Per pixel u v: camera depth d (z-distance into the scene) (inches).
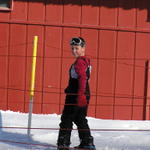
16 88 581.9
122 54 582.6
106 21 577.0
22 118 532.4
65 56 578.2
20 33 574.6
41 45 576.1
